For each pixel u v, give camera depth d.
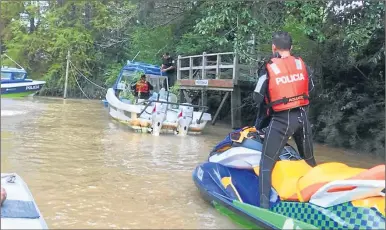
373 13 8.70
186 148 8.95
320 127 11.54
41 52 28.61
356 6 9.57
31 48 28.22
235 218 4.59
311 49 11.01
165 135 10.81
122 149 8.43
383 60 10.38
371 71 10.91
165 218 4.62
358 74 11.21
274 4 10.50
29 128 10.59
